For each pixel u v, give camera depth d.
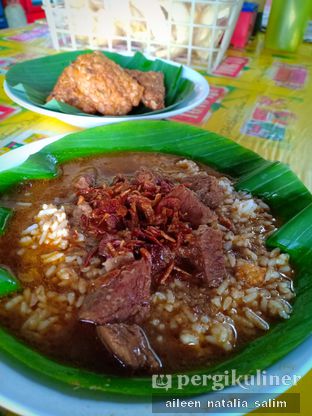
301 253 0.20
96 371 0.14
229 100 0.40
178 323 0.17
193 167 0.26
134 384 0.13
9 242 0.20
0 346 0.13
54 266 0.19
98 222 0.20
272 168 0.25
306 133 0.34
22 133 0.31
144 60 0.40
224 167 0.27
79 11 0.48
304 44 0.64
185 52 0.50
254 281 0.19
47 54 0.51
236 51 0.58
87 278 0.18
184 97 0.34
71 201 0.23
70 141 0.26
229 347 0.16
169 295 0.18
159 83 0.36
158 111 0.31
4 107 0.36
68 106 0.31
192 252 0.19
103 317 0.16
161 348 0.16
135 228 0.20
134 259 0.18
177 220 0.20
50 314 0.17
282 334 0.15
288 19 0.56
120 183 0.23
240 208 0.23
